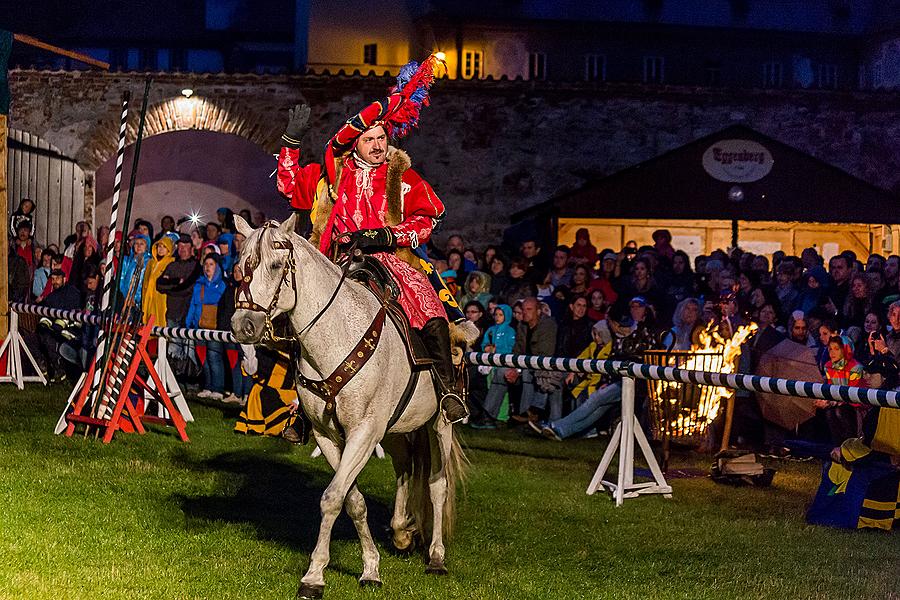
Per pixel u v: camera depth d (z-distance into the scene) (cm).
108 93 2131
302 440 691
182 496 870
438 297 692
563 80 2089
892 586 683
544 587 665
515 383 1333
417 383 664
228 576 660
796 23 3956
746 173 1888
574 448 1177
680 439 1013
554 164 2112
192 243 1638
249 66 4688
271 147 2131
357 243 673
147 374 1230
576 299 1297
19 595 605
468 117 2103
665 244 1694
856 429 1091
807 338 1211
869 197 1900
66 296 1587
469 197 2114
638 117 2111
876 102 2112
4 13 4644
